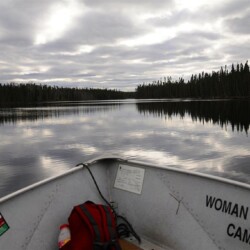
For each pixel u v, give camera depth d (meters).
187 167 14.13
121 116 56.78
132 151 19.03
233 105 75.94
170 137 25.52
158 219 3.06
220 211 2.61
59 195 3.06
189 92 172.00
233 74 135.00
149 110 74.75
